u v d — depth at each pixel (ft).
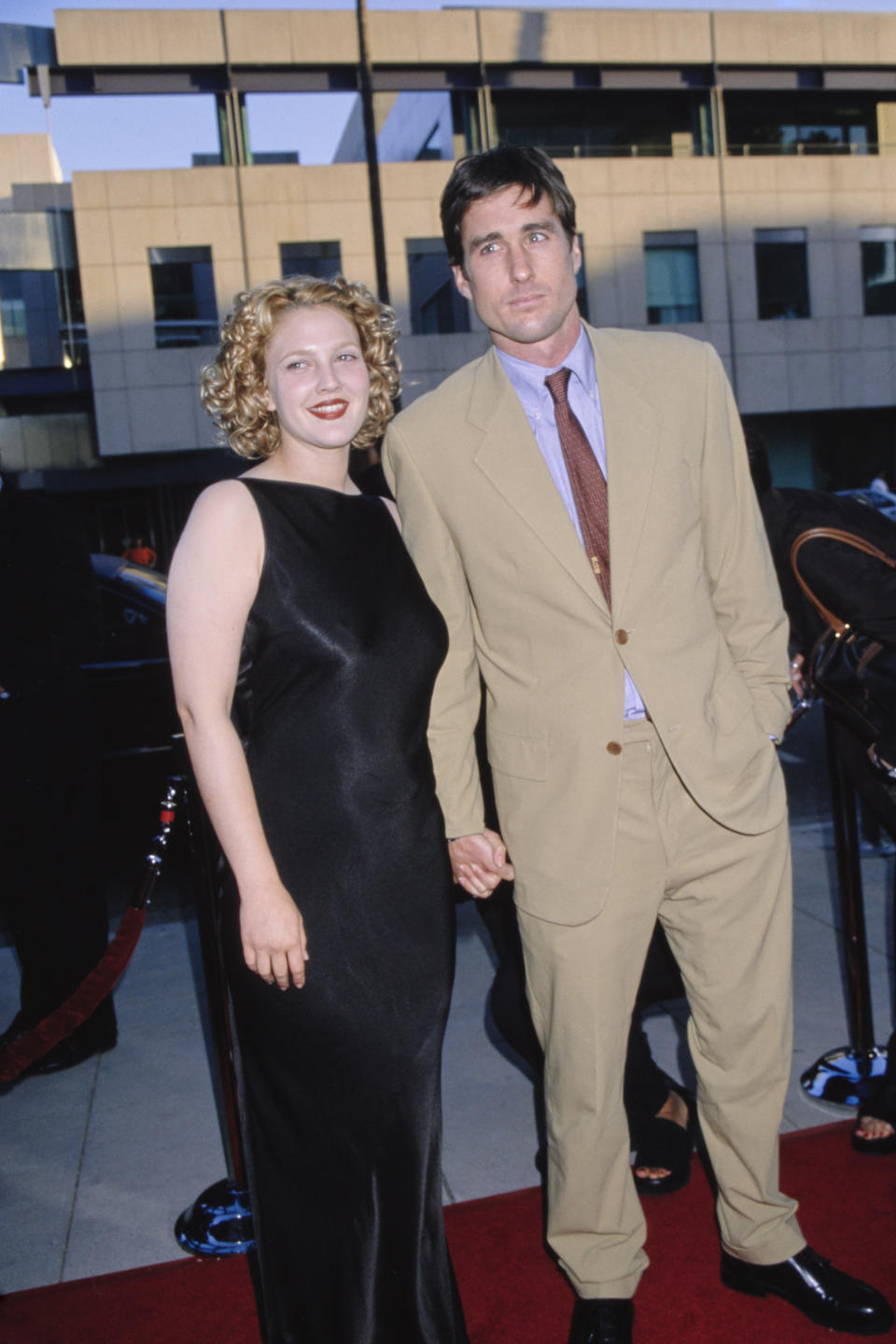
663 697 5.89
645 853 6.07
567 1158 6.14
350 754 5.35
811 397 76.64
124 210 67.77
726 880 6.18
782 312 76.23
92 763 10.09
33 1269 7.35
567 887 5.98
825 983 10.64
